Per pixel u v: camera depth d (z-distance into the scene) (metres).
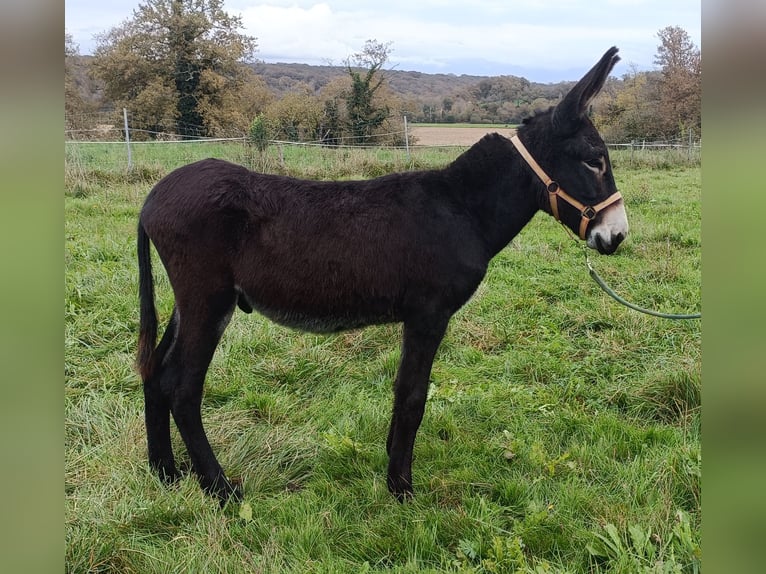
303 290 2.79
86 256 5.87
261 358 4.20
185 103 25.05
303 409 3.68
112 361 3.98
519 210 3.00
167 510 2.65
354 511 2.76
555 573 2.30
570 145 2.86
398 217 2.82
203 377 2.84
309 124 20.78
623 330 4.65
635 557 2.36
